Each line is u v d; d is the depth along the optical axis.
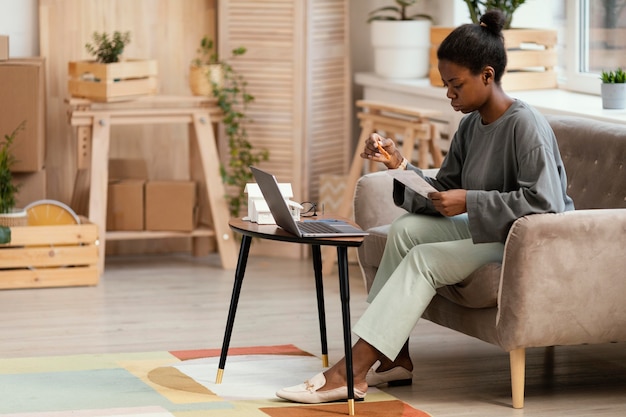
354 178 6.03
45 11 6.21
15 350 4.44
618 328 3.74
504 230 3.66
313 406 3.69
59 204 5.74
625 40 5.32
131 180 6.25
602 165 4.15
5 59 5.89
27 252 5.58
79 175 6.11
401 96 6.22
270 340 4.63
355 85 6.77
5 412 3.59
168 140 6.54
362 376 3.71
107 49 5.98
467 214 3.84
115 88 5.82
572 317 3.68
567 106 5.00
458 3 6.30
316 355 4.38
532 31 5.60
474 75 3.75
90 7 6.30
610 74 4.88
